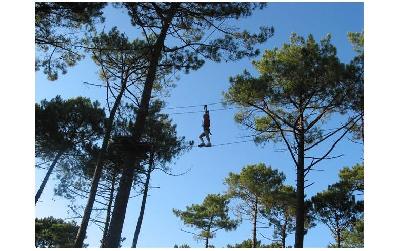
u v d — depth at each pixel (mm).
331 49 14695
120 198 10719
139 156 11336
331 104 14031
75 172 18719
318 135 15133
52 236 25375
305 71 13922
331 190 20672
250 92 14094
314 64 13961
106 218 17250
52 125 17969
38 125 17938
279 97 14359
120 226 10484
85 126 18500
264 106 14922
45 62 14672
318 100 14578
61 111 18344
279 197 21953
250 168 23031
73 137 18453
